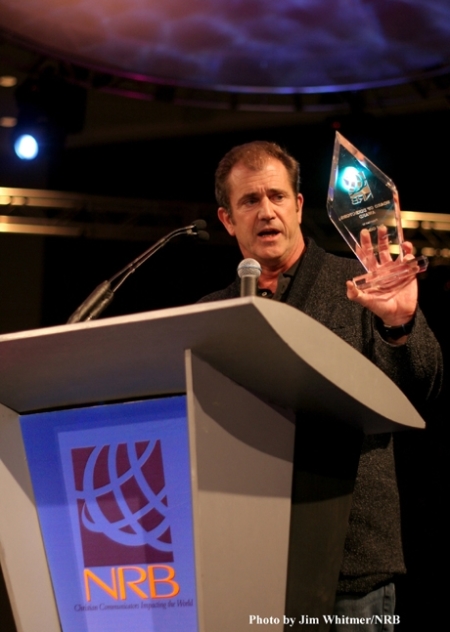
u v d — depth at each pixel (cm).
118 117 834
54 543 199
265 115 822
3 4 504
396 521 253
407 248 229
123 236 816
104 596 192
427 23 489
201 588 160
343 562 240
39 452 203
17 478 202
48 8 501
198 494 163
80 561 195
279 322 152
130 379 184
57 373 183
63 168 850
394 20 489
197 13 492
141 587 189
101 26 518
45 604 196
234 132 846
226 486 169
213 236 834
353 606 237
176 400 189
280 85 580
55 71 680
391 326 233
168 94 664
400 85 653
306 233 797
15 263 878
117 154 862
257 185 321
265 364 165
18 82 790
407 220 786
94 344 167
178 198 864
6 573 197
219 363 170
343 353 172
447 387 782
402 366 229
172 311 152
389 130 768
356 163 246
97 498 195
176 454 188
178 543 186
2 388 194
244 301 146
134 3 489
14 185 840
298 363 160
